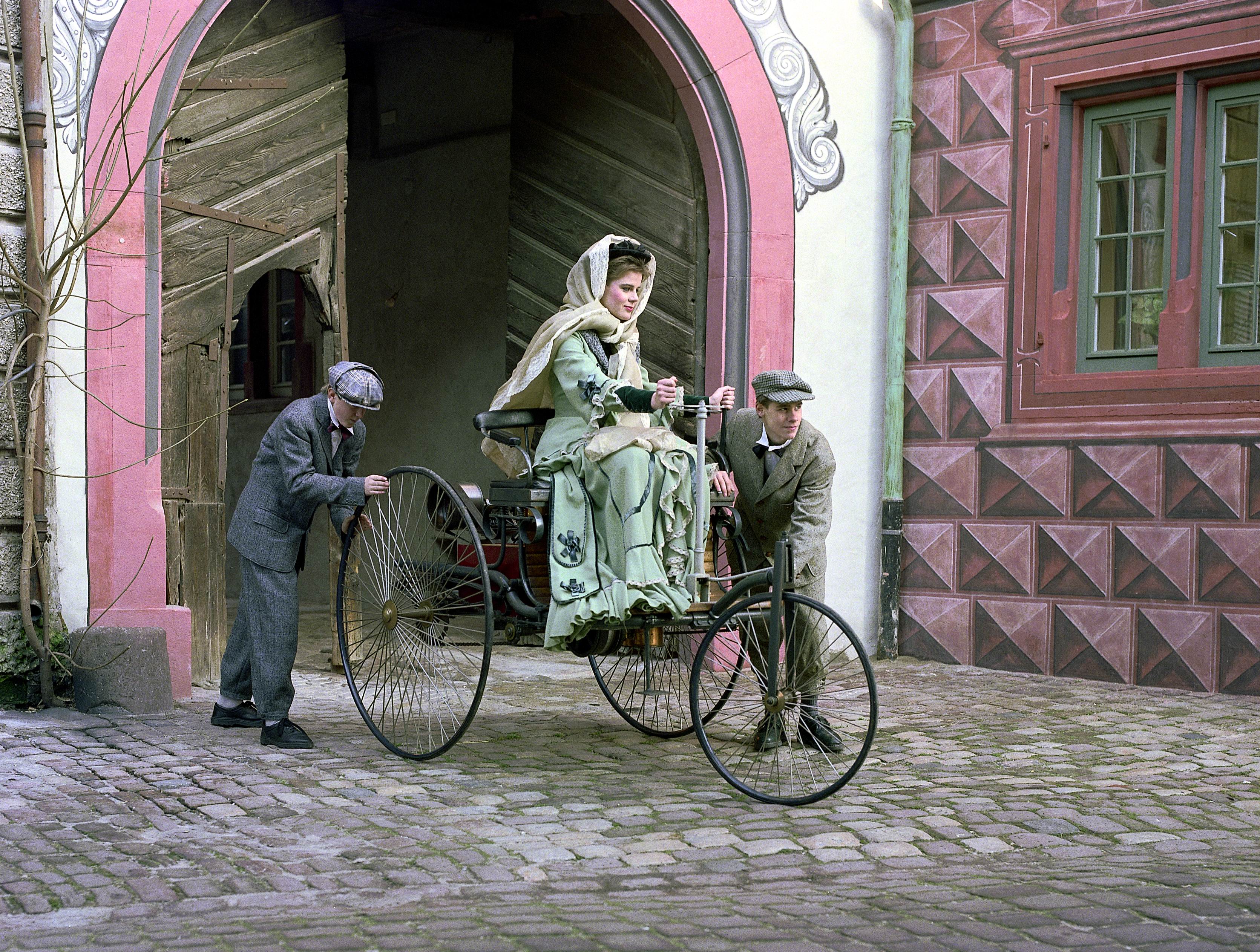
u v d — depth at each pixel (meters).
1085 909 3.21
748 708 5.14
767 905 3.28
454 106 10.80
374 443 11.66
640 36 8.16
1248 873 3.65
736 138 7.95
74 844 3.84
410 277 11.29
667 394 4.63
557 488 4.95
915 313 8.41
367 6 9.60
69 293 5.80
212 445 6.89
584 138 8.62
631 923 3.07
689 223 8.19
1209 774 5.10
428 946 2.88
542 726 5.83
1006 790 4.73
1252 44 7.13
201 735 5.45
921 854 3.89
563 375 5.05
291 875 3.57
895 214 8.38
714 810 4.33
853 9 8.38
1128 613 7.49
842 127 8.34
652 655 5.29
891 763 5.18
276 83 7.11
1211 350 7.37
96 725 5.61
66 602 6.11
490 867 3.65
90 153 6.13
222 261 6.90
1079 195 7.89
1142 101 7.68
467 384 10.73
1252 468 7.09
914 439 8.41
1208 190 7.41
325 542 11.59
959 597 8.18
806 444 5.17
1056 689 7.28
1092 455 7.65
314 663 7.85
